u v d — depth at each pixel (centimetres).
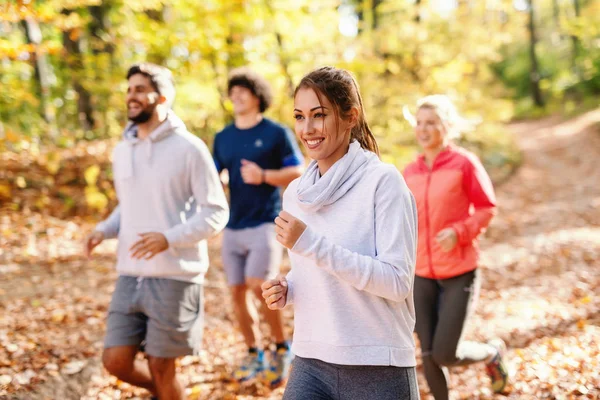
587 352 420
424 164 355
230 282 416
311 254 191
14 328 454
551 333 480
